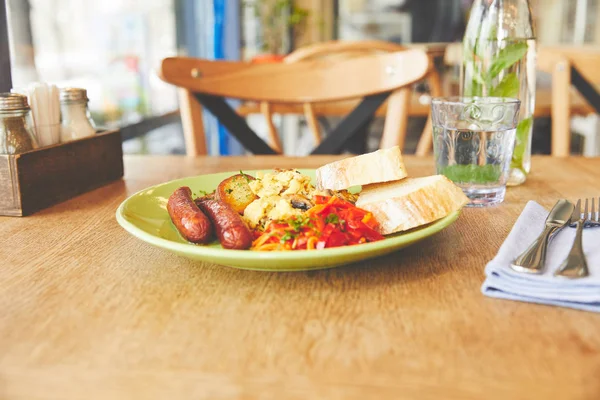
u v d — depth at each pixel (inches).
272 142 62.7
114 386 11.1
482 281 15.8
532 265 14.7
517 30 25.8
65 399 10.8
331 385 11.0
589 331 12.8
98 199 25.8
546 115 62.4
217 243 18.1
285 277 16.2
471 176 23.7
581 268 14.4
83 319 13.8
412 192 18.2
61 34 55.2
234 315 13.9
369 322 13.5
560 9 130.6
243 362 11.8
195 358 11.9
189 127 40.1
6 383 11.2
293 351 12.2
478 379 11.0
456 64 77.6
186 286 15.7
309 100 42.6
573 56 51.6
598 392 10.7
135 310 14.3
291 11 113.7
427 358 11.8
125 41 69.3
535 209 19.7
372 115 42.1
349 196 20.7
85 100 27.8
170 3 81.1
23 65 48.4
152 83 76.0
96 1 62.4
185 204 18.2
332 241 16.1
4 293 15.4
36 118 25.0
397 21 130.6
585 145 94.5
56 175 24.8
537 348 12.1
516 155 26.8
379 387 10.9
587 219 18.8
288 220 16.7
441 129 24.0
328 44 61.6
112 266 17.3
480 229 20.5
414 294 15.0
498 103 23.0
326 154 42.4
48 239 20.0
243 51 100.9
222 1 85.5
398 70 40.6
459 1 128.1
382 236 18.2
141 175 30.9
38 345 12.5
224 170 31.6
